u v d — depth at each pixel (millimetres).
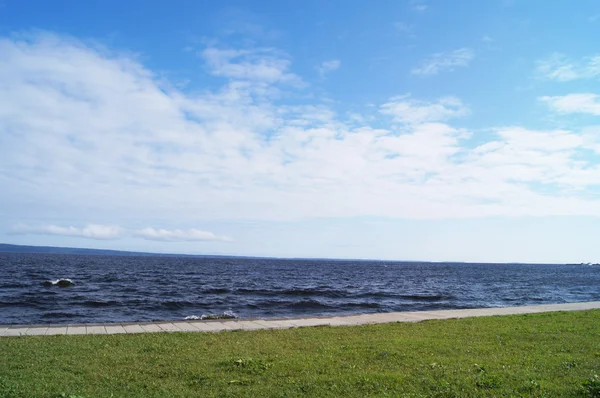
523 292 45625
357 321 15328
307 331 12656
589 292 46594
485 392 6715
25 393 6484
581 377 7445
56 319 20891
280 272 93500
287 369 8008
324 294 38188
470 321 15078
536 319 15523
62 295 31875
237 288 42875
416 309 27047
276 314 23500
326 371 7887
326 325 14094
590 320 15133
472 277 88125
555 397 6492
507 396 6531
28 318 21078
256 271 94750
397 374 7633
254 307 26734
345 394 6711
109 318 21453
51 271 67375
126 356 8953
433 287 53250
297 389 6922
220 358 8883
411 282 65500
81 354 9086
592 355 9234
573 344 10492
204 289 40312
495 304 31562
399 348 9906
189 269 94188
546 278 87312
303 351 9641
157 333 12102
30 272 62750
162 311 24406
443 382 7141
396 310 26250
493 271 137875
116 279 53219
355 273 99500
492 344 10469
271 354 9320
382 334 12094
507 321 15000
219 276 68562
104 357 8844
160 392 6742
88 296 31656
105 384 7094
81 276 57188
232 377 7527
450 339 11172
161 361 8578
